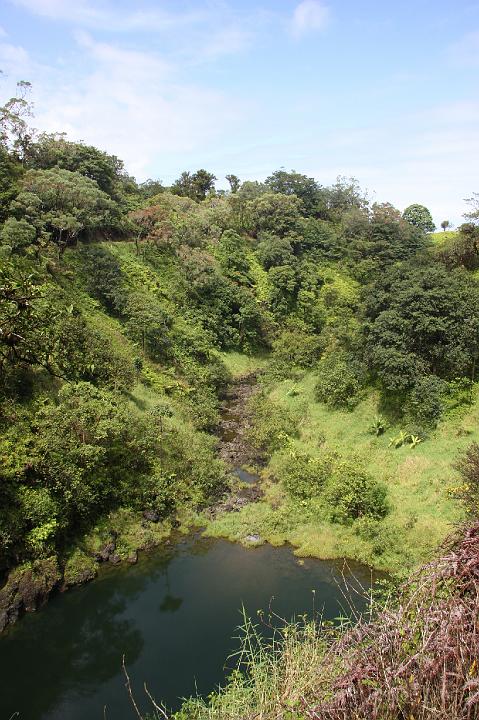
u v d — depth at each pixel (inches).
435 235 2768.2
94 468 799.1
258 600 637.3
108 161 1955.0
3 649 566.3
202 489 937.5
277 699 244.1
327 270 2262.6
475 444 800.9
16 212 1309.1
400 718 181.6
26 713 482.3
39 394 845.2
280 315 1964.8
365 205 2997.0
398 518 778.2
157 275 1754.4
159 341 1412.4
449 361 1031.0
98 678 522.0
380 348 1090.1
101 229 1764.3
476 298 1071.6
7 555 640.4
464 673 169.9
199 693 490.6
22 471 687.7
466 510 689.6
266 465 1060.5
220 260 2055.9
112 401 936.3
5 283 287.1
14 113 1680.6
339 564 722.8
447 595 191.2
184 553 765.9
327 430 1117.7
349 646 219.0
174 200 2321.6
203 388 1422.2
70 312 1099.3
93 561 722.8
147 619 610.5
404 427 1009.5
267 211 2401.6
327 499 845.8
